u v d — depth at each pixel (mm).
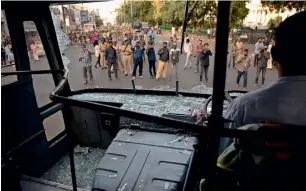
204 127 706
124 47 10031
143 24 22672
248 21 10930
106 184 1646
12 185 1961
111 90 3416
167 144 1960
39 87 2705
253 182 685
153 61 9805
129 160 1822
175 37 11656
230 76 8969
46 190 2111
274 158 642
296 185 642
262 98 728
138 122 2400
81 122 3100
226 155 758
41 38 2646
